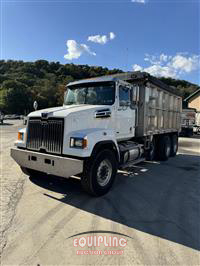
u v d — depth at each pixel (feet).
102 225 9.80
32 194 13.37
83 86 16.98
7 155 25.76
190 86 147.64
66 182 15.97
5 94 230.68
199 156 30.89
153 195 14.10
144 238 8.83
